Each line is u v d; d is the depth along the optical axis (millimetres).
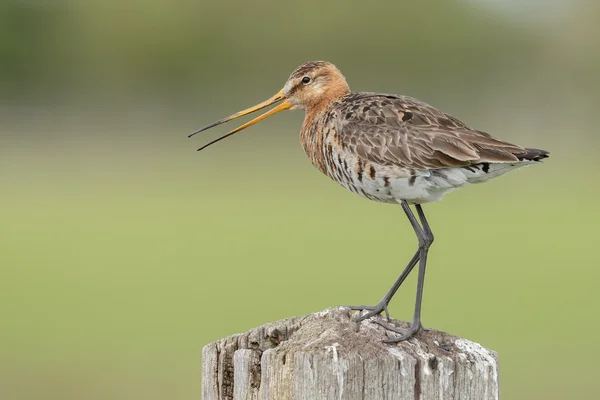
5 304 18594
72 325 17391
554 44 45531
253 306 17688
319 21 45938
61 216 27969
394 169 9234
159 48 46031
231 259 22094
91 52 46375
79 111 44781
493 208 29625
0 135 41812
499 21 46344
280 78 45438
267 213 28484
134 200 30609
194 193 31953
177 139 41531
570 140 40750
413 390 6672
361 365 6605
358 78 45344
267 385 6777
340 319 7473
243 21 46625
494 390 6824
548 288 19547
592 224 26797
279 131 38125
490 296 18812
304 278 19812
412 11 45812
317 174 36188
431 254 22734
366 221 27312
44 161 38062
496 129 41906
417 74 44906
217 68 45906
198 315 17438
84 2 46688
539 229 26047
